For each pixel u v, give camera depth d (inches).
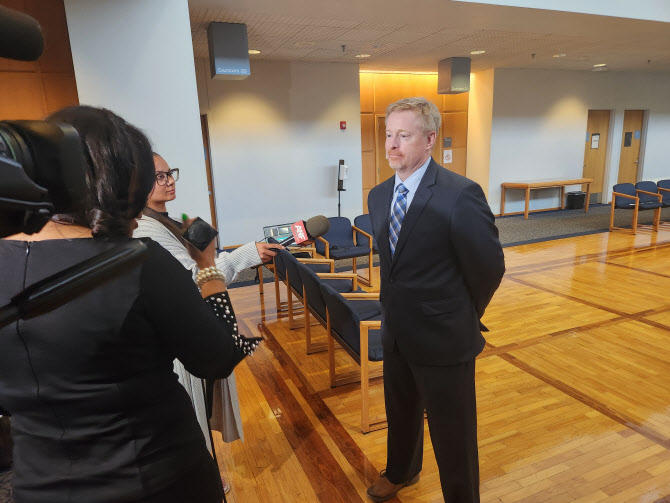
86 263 15.5
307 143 282.4
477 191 51.9
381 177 334.0
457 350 53.8
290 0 146.9
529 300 162.9
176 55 113.6
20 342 23.9
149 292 25.0
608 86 378.3
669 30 209.0
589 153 393.4
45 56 132.4
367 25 183.8
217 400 67.1
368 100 318.3
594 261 212.5
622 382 104.3
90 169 22.9
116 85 110.3
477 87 347.6
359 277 196.9
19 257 24.0
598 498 69.3
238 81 259.0
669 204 268.1
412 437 66.7
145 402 26.5
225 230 271.4
